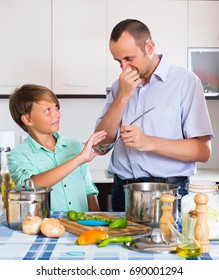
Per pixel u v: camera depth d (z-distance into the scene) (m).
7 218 1.69
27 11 3.48
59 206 2.10
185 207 1.53
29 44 3.50
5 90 3.52
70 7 3.48
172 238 1.45
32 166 2.05
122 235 1.52
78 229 1.59
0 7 3.48
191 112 2.05
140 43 1.95
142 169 2.10
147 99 2.11
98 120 2.33
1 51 3.50
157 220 1.64
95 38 3.50
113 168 2.23
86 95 3.53
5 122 3.86
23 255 1.35
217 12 3.48
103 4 3.47
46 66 3.51
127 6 3.47
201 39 3.49
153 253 1.36
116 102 2.04
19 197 1.65
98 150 1.94
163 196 1.48
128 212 1.71
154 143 1.95
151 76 2.10
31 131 2.11
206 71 3.51
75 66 3.51
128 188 1.72
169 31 3.49
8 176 2.23
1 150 3.53
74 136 3.88
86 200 2.17
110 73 3.52
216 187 1.55
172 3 3.47
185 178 2.10
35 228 1.58
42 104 2.01
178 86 2.08
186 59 3.50
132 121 2.15
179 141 2.00
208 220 1.51
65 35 3.49
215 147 3.87
